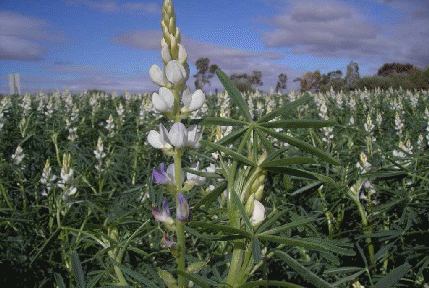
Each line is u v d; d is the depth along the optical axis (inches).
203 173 54.4
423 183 129.2
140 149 256.1
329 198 145.5
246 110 53.1
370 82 1791.3
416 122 471.2
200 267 55.2
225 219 70.4
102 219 142.2
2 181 185.0
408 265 57.1
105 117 514.0
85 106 668.7
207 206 55.9
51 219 140.8
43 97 808.3
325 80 1863.9
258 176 52.7
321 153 48.0
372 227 126.8
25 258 125.5
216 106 608.4
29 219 142.6
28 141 251.6
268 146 52.9
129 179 223.0
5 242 137.0
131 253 102.9
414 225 119.6
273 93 1040.2
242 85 1555.1
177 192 54.2
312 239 51.6
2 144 280.4
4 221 145.6
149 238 119.9
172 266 104.6
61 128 321.4
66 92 901.2
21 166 212.7
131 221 94.7
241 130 53.5
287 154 158.2
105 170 223.3
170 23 52.6
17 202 179.3
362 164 141.6
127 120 454.3
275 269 121.8
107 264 96.8
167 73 51.9
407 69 1973.4
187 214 51.8
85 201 134.3
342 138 263.6
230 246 102.6
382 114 625.0
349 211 148.5
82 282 60.4
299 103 50.3
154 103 52.6
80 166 237.8
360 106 753.0
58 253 131.7
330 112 674.8
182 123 54.5
